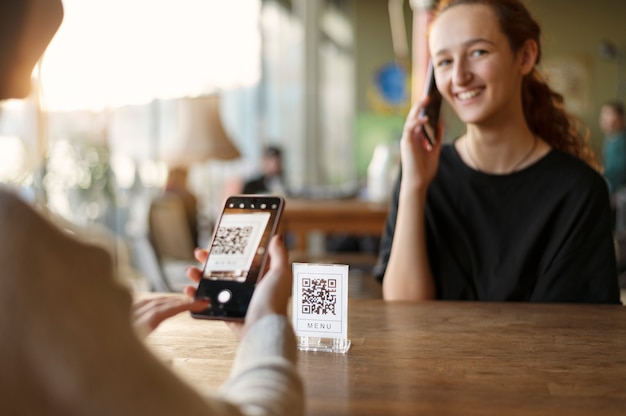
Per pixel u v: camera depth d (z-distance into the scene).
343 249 4.68
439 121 1.69
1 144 4.95
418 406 0.82
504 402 0.83
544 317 1.28
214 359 1.02
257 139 7.85
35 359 0.49
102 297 0.51
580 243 1.56
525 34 1.58
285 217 3.67
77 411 0.49
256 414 0.58
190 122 4.34
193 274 1.00
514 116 1.61
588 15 9.34
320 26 8.59
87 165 5.96
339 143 8.98
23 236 0.50
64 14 0.58
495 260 1.62
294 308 1.09
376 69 9.23
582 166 1.61
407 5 9.20
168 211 3.12
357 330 1.19
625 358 1.01
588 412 0.79
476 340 1.11
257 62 7.80
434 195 1.68
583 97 9.39
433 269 1.69
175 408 0.51
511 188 1.63
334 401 0.83
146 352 0.53
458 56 1.57
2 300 0.48
